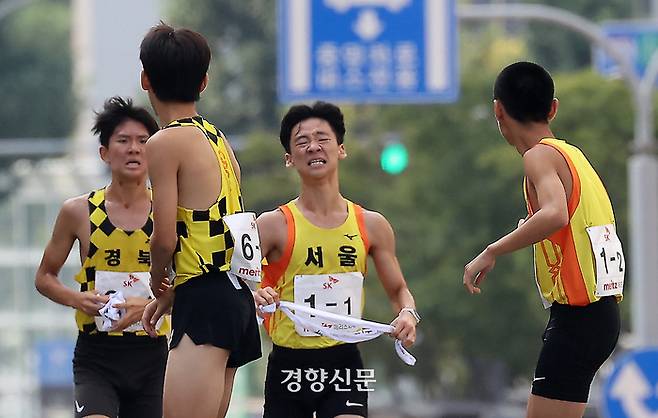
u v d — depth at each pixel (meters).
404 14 45.28
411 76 45.31
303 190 22.86
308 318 22.12
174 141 19.25
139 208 24.16
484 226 90.19
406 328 22.12
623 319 85.00
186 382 19.28
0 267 136.12
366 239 22.73
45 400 125.38
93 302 23.56
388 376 101.19
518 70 20.95
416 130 90.56
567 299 20.48
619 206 83.69
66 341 119.62
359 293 22.67
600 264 20.42
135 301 23.58
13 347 134.12
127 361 24.02
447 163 90.25
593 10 135.50
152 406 24.22
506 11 45.25
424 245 90.50
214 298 19.36
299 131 22.69
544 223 19.86
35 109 139.00
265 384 23.06
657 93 83.44
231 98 140.38
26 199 137.50
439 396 108.38
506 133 21.22
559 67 136.00
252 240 19.62
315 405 22.73
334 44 45.38
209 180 19.45
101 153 24.19
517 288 87.81
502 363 103.25
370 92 45.38
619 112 83.69
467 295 88.88
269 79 139.12
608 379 34.75
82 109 144.38
